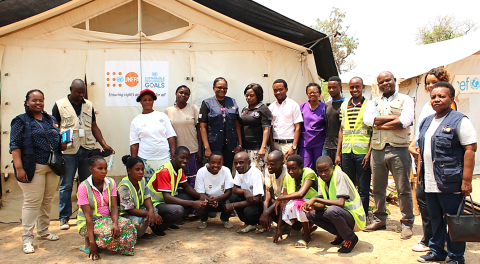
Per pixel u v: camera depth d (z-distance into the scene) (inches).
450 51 327.0
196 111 211.3
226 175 180.1
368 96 547.8
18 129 147.1
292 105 204.8
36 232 176.1
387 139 164.4
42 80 220.5
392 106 163.9
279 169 163.0
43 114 157.9
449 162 121.8
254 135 202.1
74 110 188.9
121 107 225.9
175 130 204.2
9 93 217.9
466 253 143.6
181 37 230.2
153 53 228.2
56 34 221.9
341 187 143.6
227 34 233.0
